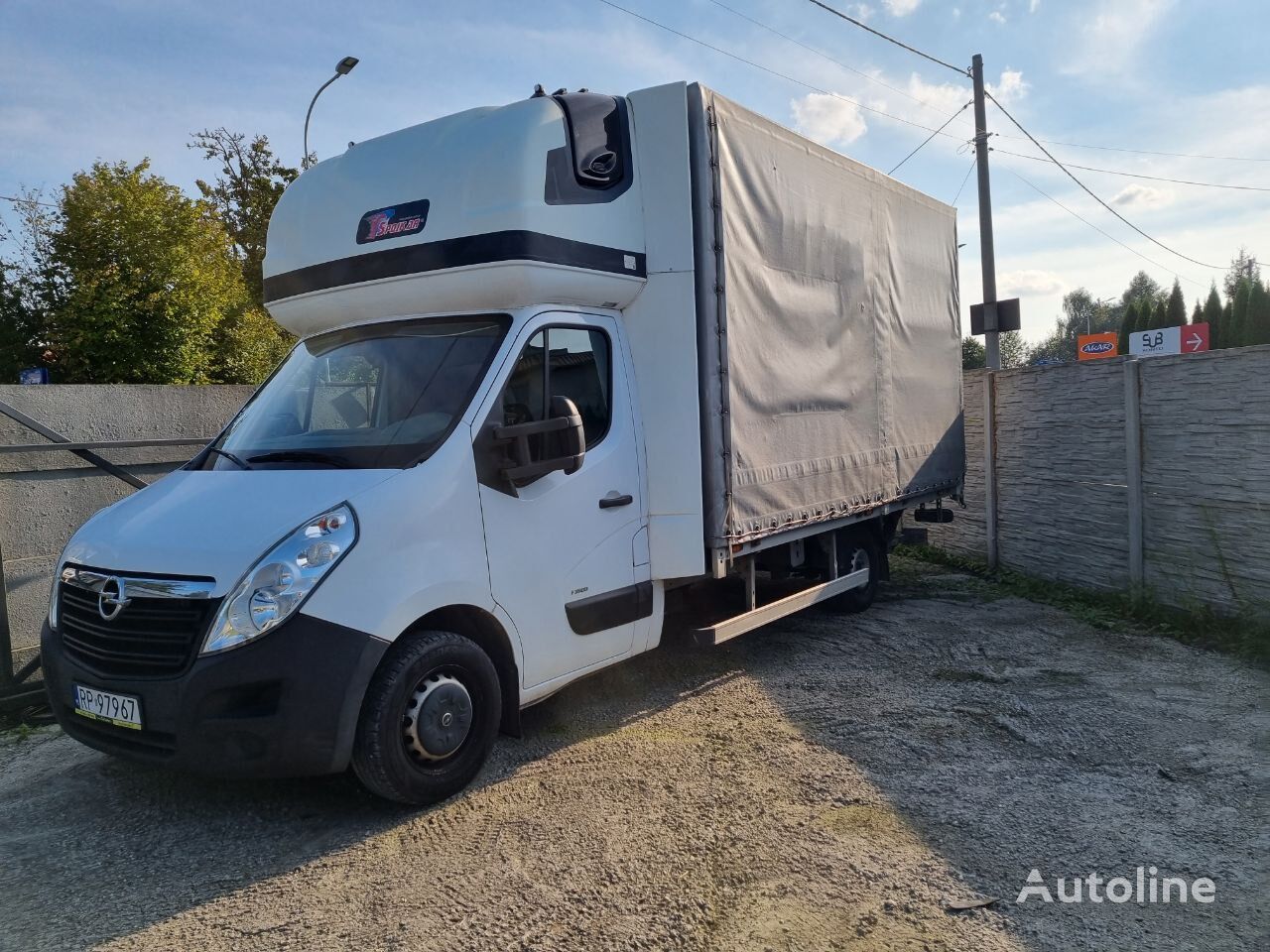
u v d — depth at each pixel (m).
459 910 3.32
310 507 3.86
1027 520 9.23
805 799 4.21
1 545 5.76
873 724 5.19
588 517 4.86
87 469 6.34
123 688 3.70
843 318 6.85
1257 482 6.69
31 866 3.71
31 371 9.16
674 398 5.25
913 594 8.77
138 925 3.26
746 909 3.32
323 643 3.64
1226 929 3.20
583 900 3.38
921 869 3.60
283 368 5.23
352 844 3.83
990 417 9.63
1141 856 3.70
